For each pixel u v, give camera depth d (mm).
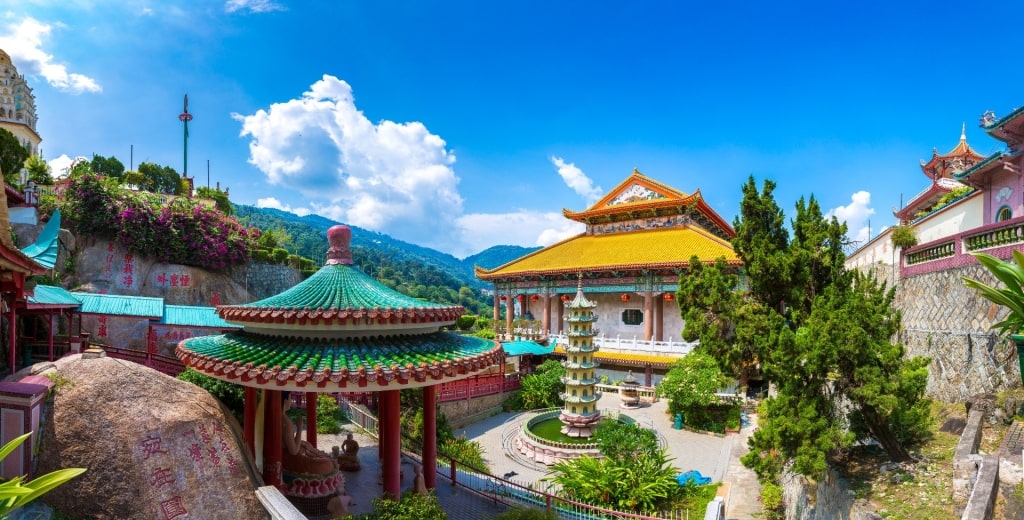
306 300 14445
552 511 19203
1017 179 27281
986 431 17328
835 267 23531
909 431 18719
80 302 30000
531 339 57656
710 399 38188
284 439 17219
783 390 18062
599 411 37438
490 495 21391
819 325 17688
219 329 34938
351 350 13477
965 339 21859
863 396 16703
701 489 26969
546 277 60406
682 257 50906
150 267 48438
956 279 22828
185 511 11594
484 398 44500
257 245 59531
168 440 11906
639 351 50688
